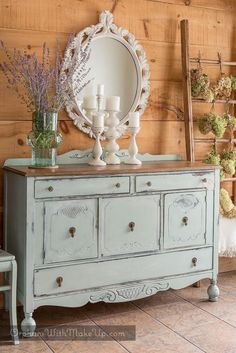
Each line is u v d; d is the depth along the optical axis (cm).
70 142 321
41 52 308
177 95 355
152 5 340
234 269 385
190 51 357
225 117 362
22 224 270
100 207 282
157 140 350
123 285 292
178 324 288
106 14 322
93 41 321
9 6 297
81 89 314
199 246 316
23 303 270
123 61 333
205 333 276
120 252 290
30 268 266
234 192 383
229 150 370
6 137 303
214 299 325
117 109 312
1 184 303
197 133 366
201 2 358
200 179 312
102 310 310
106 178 282
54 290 273
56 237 271
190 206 310
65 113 318
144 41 339
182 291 345
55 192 269
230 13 371
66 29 313
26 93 304
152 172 294
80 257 279
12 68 300
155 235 299
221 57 367
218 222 322
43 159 284
